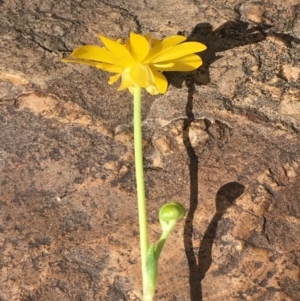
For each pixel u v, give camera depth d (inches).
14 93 5.7
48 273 5.3
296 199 5.5
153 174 5.5
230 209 5.4
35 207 5.4
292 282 5.3
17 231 5.3
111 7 6.0
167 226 4.8
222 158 5.6
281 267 5.3
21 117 5.6
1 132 5.6
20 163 5.5
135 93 5.0
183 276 5.3
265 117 5.7
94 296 5.2
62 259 5.3
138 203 5.0
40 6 6.0
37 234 5.3
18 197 5.4
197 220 5.4
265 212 5.4
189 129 5.6
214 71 5.8
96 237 5.3
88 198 5.4
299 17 6.0
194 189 5.5
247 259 5.3
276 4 6.0
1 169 5.5
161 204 5.4
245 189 5.5
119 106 5.6
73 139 5.6
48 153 5.5
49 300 5.2
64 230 5.4
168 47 4.9
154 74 5.1
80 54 4.8
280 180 5.5
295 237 5.4
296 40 5.9
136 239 5.3
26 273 5.3
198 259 5.3
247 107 5.7
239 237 5.4
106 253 5.3
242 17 6.0
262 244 5.4
